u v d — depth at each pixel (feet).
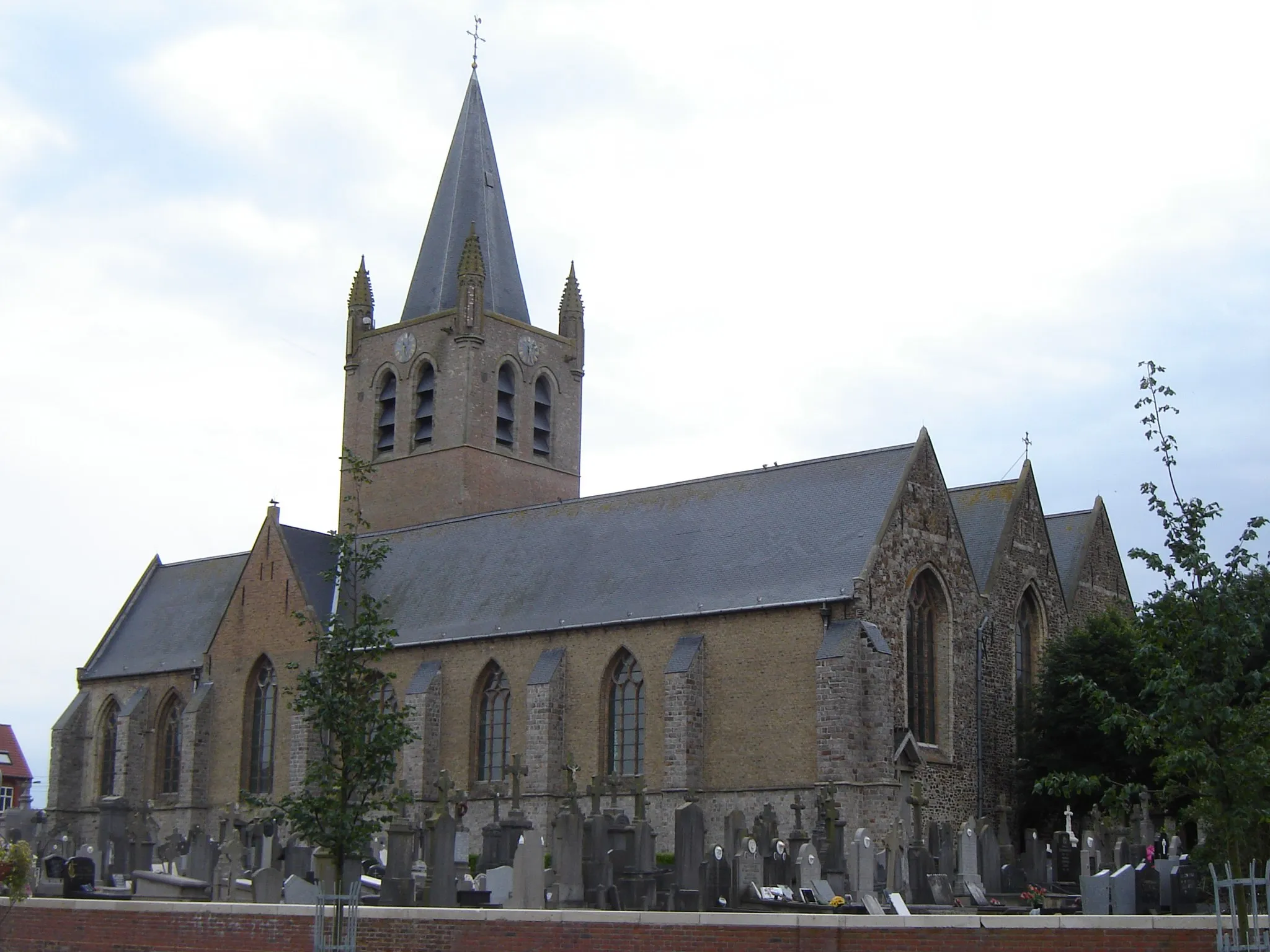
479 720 283.59
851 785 229.86
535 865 149.07
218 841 261.03
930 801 248.32
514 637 278.46
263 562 318.45
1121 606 317.22
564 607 276.82
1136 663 119.44
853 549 247.29
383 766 154.92
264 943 130.00
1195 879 148.15
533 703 268.21
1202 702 109.81
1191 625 113.09
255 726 313.73
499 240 375.04
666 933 114.52
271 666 312.09
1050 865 204.03
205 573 361.10
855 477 261.44
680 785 246.06
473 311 353.31
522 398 362.12
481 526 315.58
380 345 368.48
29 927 143.02
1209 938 105.50
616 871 167.63
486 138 383.45
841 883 170.60
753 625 247.91
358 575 166.20
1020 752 269.64
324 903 123.85
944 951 108.17
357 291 377.71
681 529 276.62
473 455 348.59
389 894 156.66
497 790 275.18
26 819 246.27
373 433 365.61
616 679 265.75
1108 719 117.39
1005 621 277.64
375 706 157.48
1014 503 287.07
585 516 296.92
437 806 244.01
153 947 135.64
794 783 237.04
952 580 261.44
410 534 328.70
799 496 265.75
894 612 246.27
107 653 357.41
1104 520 317.42
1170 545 114.62
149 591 371.76
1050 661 265.95
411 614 302.86
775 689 242.78
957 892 184.34
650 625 260.21
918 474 257.34
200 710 318.24
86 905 140.36
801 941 110.22
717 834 244.63
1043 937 107.45
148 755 335.47
